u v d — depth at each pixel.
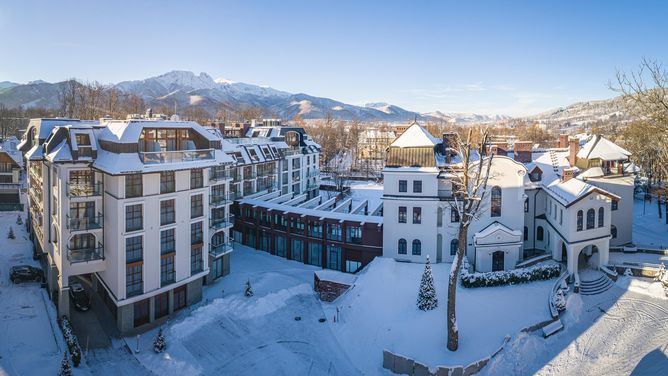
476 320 37.81
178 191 41.12
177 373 33.59
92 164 38.84
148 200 38.78
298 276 51.78
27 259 51.94
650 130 35.91
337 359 35.50
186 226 42.19
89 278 49.00
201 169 43.72
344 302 43.12
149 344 37.09
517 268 47.06
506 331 35.94
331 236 54.53
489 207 49.34
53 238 41.97
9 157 78.19
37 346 35.38
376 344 36.16
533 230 53.03
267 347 36.91
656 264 44.75
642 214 73.25
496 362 32.38
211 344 37.22
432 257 50.69
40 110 172.50
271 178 77.12
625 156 51.84
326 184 105.62
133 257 38.56
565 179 49.12
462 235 34.22
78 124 46.53
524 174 48.69
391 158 51.59
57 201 39.31
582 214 44.12
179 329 38.75
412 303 41.41
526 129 180.88
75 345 34.19
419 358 33.25
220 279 50.12
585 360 32.06
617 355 32.00
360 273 48.97
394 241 51.53
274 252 59.50
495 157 49.06
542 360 32.81
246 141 74.75
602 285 42.75
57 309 41.12
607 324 36.19
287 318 41.56
